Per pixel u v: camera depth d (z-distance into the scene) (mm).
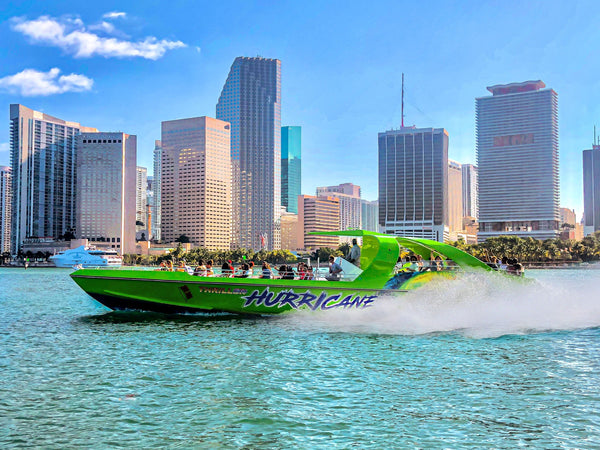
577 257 137500
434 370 12266
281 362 13172
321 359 13445
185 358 13688
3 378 11898
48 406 9969
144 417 9383
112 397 10477
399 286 19047
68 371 12492
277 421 9156
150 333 17281
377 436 8484
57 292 45906
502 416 9242
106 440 8414
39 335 17703
